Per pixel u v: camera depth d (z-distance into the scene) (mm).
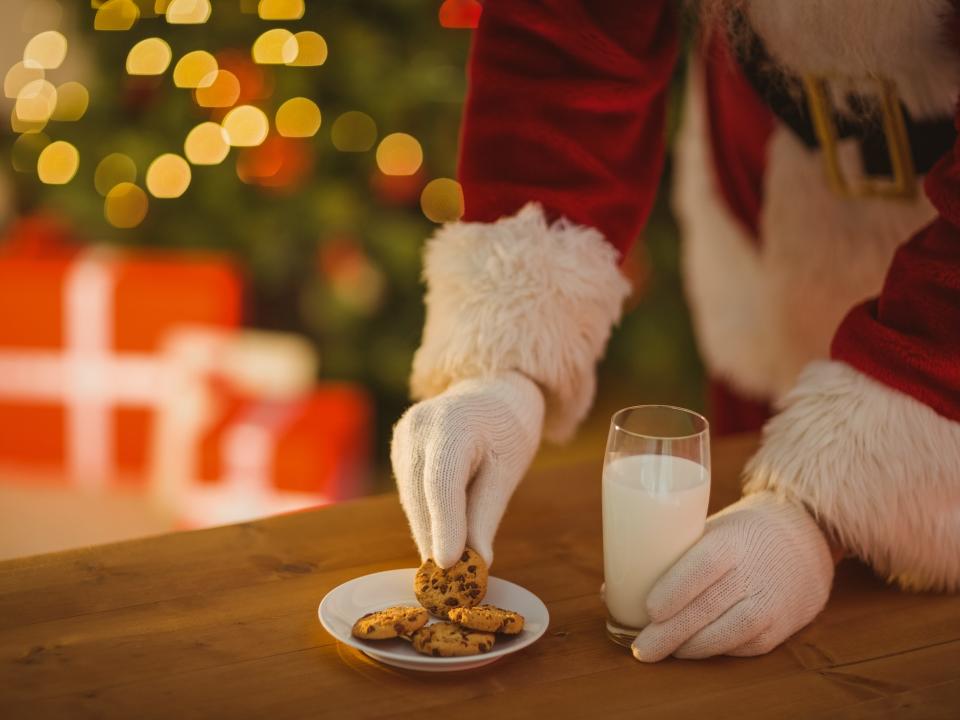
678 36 1402
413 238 2867
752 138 1598
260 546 1314
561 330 1301
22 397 2488
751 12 1334
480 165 1358
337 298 2928
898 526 1210
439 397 1246
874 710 1105
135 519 2506
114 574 1262
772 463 1234
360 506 1395
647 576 1155
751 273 1717
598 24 1327
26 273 2479
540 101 1336
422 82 2760
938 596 1255
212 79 2799
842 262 1575
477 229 1327
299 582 1257
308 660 1149
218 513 2422
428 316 1351
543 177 1346
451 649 1112
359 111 2820
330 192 2848
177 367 2447
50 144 2906
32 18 3094
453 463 1176
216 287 2490
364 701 1104
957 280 1188
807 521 1217
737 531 1171
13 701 1095
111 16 2830
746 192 1676
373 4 2787
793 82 1412
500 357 1283
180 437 2434
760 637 1155
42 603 1215
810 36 1301
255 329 3176
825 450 1214
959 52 1300
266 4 2721
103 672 1129
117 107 2918
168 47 2816
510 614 1155
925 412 1201
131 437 2486
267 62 2766
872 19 1273
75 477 2514
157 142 2857
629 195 1378
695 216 1780
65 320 2449
